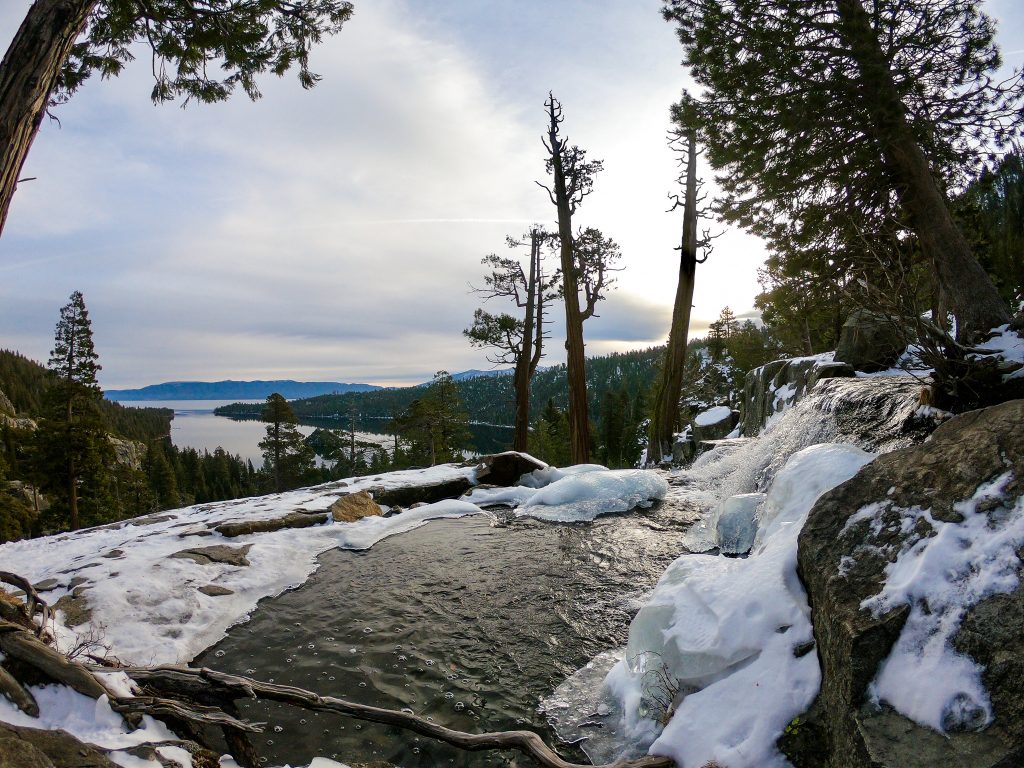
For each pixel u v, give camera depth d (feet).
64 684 9.34
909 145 30.14
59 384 89.30
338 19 20.25
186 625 17.01
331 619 17.76
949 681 7.34
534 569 21.52
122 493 138.41
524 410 72.33
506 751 11.55
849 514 10.96
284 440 145.38
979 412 11.07
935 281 30.25
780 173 32.96
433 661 15.07
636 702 12.12
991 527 8.57
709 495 31.58
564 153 58.95
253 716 12.76
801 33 30.19
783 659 9.96
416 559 23.09
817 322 73.92
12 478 139.03
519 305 73.41
